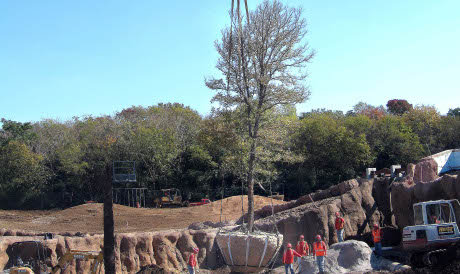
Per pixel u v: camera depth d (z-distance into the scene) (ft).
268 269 79.00
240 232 70.33
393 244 90.02
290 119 111.04
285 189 204.85
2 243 72.84
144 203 206.28
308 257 73.61
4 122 225.15
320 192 106.52
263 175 101.45
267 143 95.76
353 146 187.83
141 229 126.00
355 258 71.61
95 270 67.67
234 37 93.09
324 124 195.72
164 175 216.74
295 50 93.20
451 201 68.28
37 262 73.72
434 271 60.90
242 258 66.64
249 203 91.30
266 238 66.39
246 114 94.73
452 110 250.98
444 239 64.69
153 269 73.05
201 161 211.00
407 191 87.20
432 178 91.50
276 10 91.97
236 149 95.55
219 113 96.73
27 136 226.99
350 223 90.68
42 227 135.95
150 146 211.00
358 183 102.06
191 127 232.12
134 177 115.96
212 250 87.66
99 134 224.74
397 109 286.05
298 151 188.44
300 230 87.15
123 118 247.09
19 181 207.51
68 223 144.77
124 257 80.94
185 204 199.52
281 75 93.66
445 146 207.21
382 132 199.62
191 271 69.77
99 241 82.74
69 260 69.26
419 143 200.44
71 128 250.37
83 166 211.20
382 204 97.50
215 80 95.45
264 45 92.07
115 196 214.07
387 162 195.72
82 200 222.28
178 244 87.20
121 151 212.23
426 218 68.80
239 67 92.89
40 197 215.51
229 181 217.97
